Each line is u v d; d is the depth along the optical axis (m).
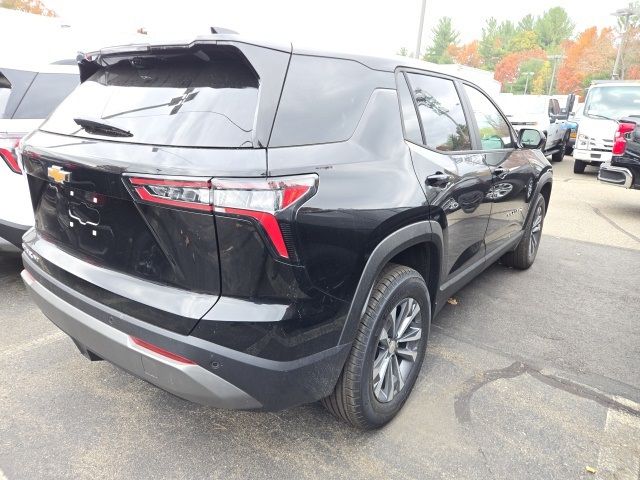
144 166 1.87
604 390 3.04
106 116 2.23
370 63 2.52
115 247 2.11
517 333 3.76
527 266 5.16
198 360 1.89
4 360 3.12
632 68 54.34
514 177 4.03
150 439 2.49
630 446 2.55
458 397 2.91
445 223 2.83
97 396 2.81
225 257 1.84
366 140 2.34
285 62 2.07
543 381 3.11
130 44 2.24
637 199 9.66
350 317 2.15
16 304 3.90
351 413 2.37
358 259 2.12
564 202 9.20
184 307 1.90
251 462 2.37
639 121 7.27
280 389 1.97
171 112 2.04
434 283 2.92
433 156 2.81
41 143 2.35
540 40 93.25
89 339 2.21
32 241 2.62
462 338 3.65
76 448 2.41
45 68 4.65
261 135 1.87
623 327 3.91
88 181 2.05
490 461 2.41
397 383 2.63
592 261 5.61
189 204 1.80
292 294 1.90
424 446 2.50
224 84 2.03
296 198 1.85
